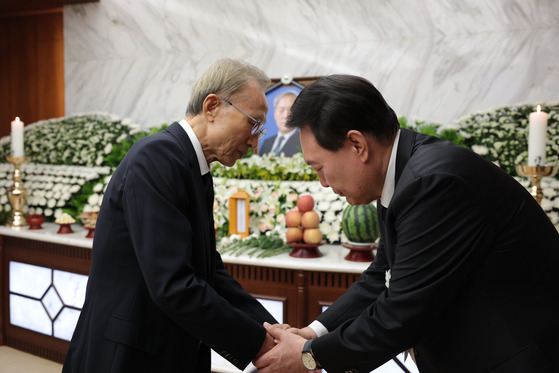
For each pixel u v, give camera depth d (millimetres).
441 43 3578
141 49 4469
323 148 1215
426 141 1236
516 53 3404
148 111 4469
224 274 1791
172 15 4328
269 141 3885
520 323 1088
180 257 1284
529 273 1108
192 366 1474
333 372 1280
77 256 3244
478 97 3504
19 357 3512
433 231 1094
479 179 1105
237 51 4125
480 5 3473
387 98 3727
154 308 1398
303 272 2598
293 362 1427
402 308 1128
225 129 1458
